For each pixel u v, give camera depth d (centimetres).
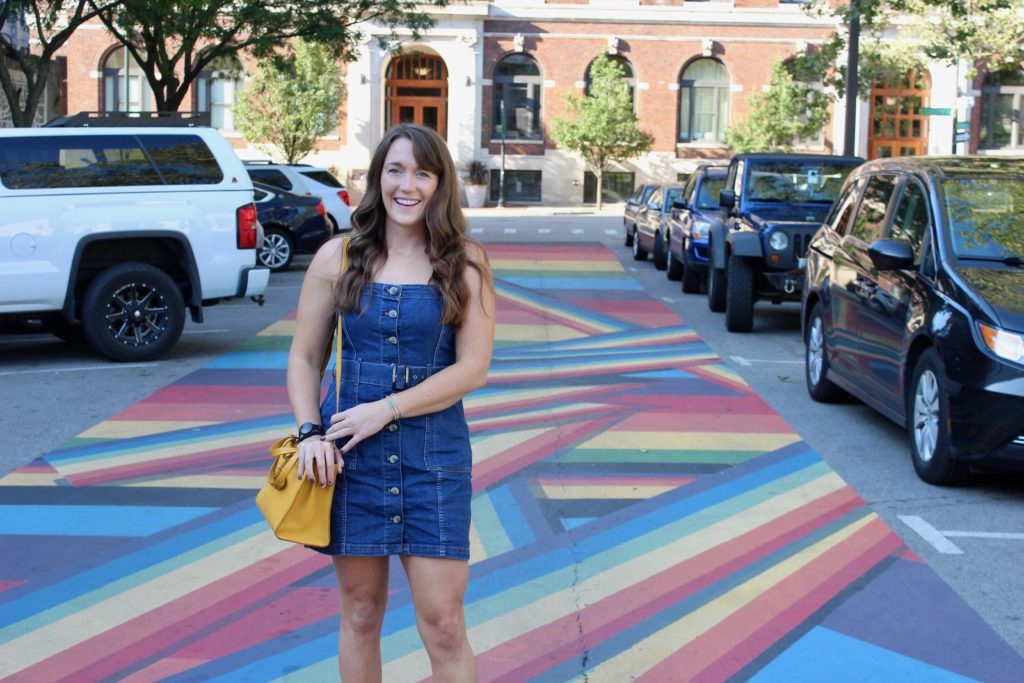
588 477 727
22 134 1091
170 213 1122
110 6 1930
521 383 1037
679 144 4644
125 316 1129
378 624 353
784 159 1532
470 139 4572
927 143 4612
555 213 4275
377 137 4538
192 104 4481
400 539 333
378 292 337
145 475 727
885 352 792
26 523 630
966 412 667
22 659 457
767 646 468
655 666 450
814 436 847
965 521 638
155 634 480
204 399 958
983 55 2230
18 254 1073
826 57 2603
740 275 1366
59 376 1065
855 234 918
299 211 2084
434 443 336
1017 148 4559
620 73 4369
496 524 631
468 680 340
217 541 598
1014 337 656
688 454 785
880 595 524
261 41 2333
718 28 4562
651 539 604
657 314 1518
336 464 329
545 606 512
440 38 4522
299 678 438
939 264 734
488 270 344
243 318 1469
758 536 609
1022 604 516
